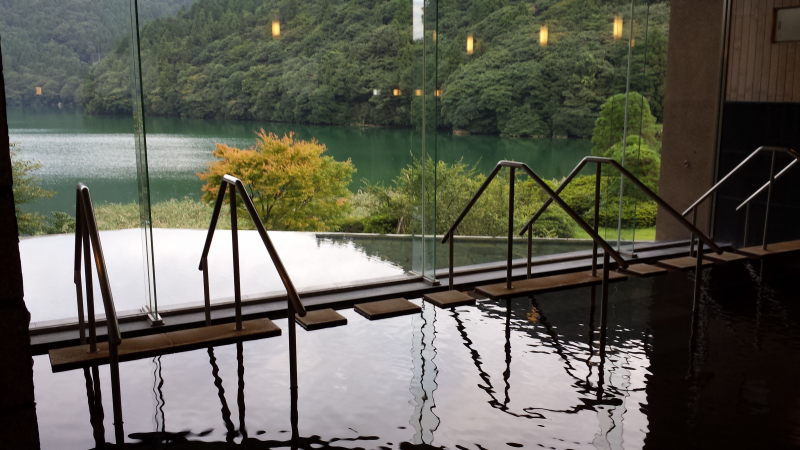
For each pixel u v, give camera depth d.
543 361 3.91
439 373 3.73
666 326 4.52
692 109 6.75
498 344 4.17
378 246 5.40
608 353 4.04
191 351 4.00
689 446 2.97
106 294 3.01
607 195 6.23
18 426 1.66
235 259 4.11
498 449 2.92
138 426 3.12
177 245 5.07
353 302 4.85
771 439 3.04
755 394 3.50
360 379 3.65
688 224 4.69
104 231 4.47
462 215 5.00
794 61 6.36
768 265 6.03
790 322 4.61
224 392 3.48
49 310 4.35
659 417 3.23
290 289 3.41
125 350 3.88
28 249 4.45
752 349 4.12
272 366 3.81
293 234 5.27
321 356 3.96
